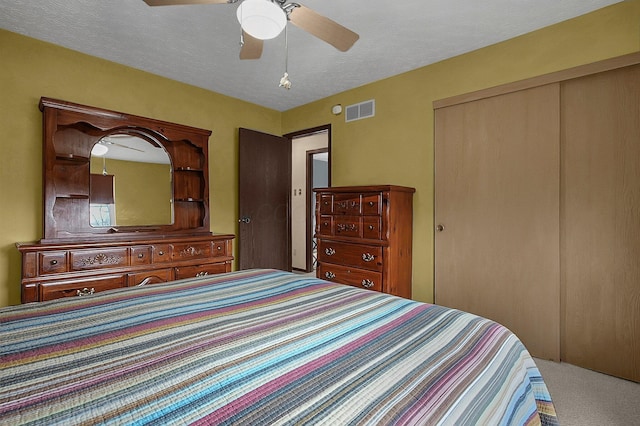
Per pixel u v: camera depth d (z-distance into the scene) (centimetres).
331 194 322
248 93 381
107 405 62
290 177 446
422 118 312
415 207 316
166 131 306
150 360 80
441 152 299
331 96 389
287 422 58
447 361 84
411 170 320
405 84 324
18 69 250
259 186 406
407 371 77
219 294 141
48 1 211
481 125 275
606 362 221
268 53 282
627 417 174
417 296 313
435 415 63
